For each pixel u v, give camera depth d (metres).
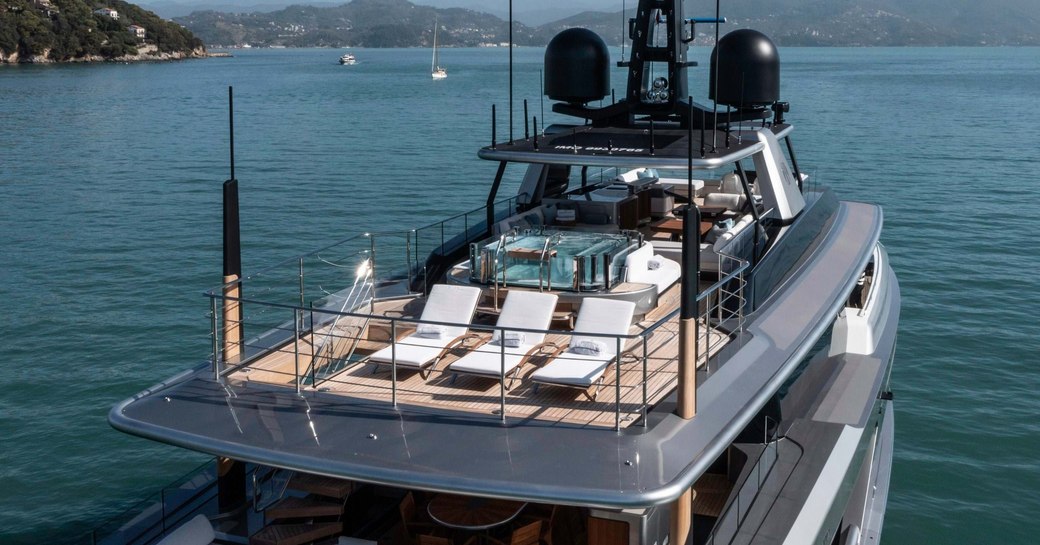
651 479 6.36
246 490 8.77
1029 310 21.81
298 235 27.94
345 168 41.84
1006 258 26.31
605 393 7.73
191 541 7.67
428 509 7.71
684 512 6.82
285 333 9.30
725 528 7.53
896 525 13.29
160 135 58.81
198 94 103.31
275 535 7.89
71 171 42.72
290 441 6.99
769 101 11.55
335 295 10.48
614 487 6.28
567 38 11.69
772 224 10.91
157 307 21.52
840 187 37.25
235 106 83.94
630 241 10.22
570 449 6.77
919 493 14.06
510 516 7.58
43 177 40.88
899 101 85.94
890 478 14.32
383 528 8.45
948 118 68.12
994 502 13.86
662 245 11.45
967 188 37.12
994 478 14.48
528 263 9.62
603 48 11.77
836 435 9.26
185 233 28.80
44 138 57.75
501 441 6.91
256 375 8.24
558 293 9.44
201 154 48.41
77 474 14.35
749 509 7.89
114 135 59.09
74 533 12.80
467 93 100.69
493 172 40.06
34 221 30.89
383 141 53.25
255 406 7.57
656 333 8.98
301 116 72.19
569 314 9.34
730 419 7.18
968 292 23.16
